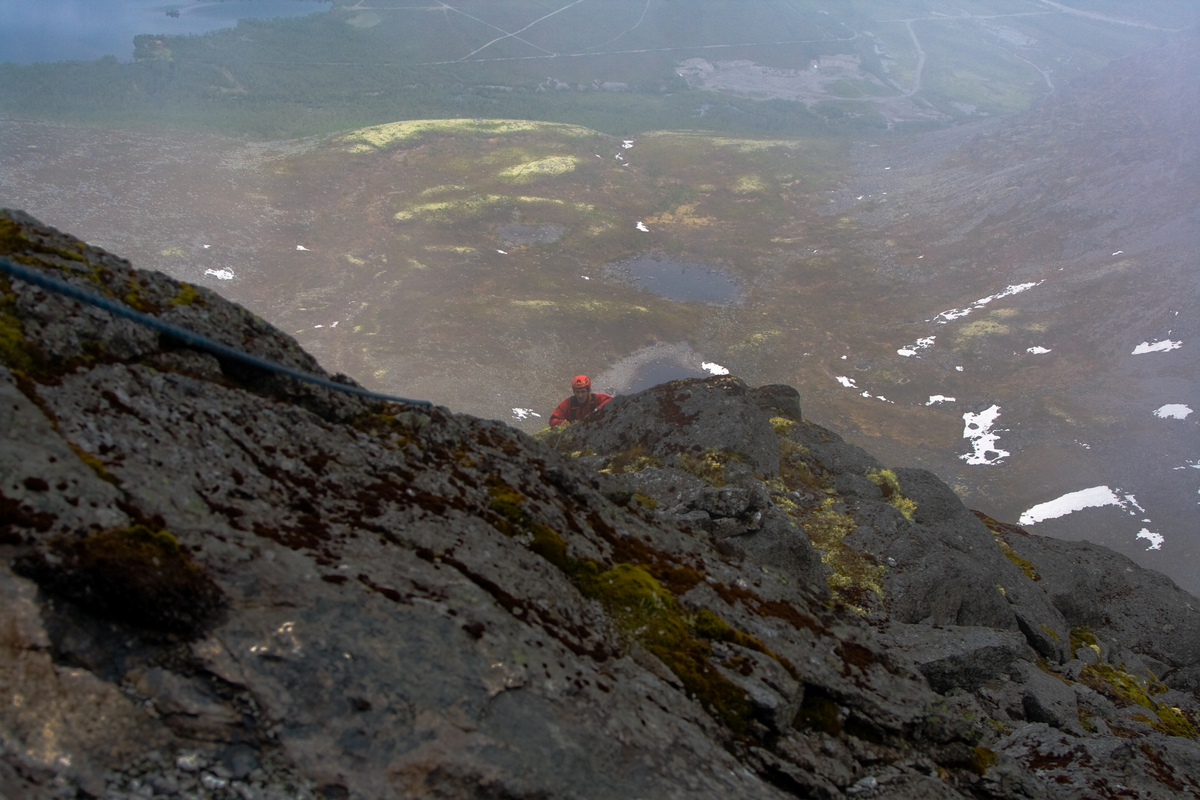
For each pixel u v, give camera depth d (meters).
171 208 174.62
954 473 108.44
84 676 2.62
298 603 3.15
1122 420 119.50
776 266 177.00
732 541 8.21
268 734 2.80
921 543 9.59
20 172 181.88
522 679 3.41
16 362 3.41
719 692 4.62
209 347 3.66
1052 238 184.62
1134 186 194.38
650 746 3.63
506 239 175.25
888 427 118.44
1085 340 142.75
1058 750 6.60
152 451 3.45
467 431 6.09
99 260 4.47
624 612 4.88
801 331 147.25
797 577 7.11
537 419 112.38
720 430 10.75
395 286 150.12
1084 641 11.66
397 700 3.05
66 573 2.63
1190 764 7.61
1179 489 103.88
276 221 176.50
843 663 5.79
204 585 2.95
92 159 198.00
